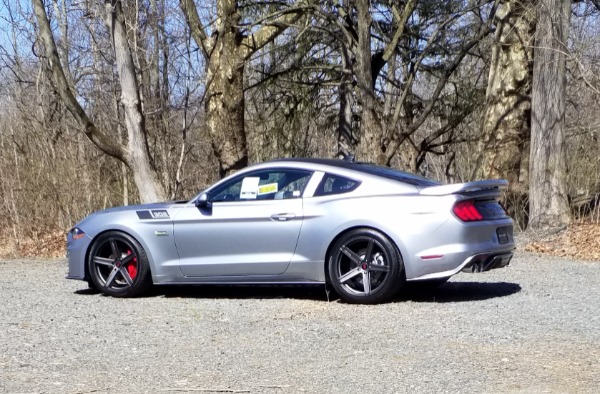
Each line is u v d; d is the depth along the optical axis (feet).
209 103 59.88
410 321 25.41
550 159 53.72
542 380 18.62
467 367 19.80
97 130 54.44
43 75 72.43
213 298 31.14
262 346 22.35
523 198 61.36
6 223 59.00
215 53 59.41
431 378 18.86
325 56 78.28
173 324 25.61
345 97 81.76
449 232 27.61
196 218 30.35
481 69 79.97
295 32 74.49
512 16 61.46
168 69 74.18
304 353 21.47
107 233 31.55
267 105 81.25
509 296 30.32
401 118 77.66
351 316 26.48
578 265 41.47
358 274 28.58
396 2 72.90
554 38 53.57
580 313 26.45
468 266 27.76
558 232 52.37
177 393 17.98
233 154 59.62
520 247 50.85
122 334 24.17
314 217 28.99
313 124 88.63
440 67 75.36
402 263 27.99
